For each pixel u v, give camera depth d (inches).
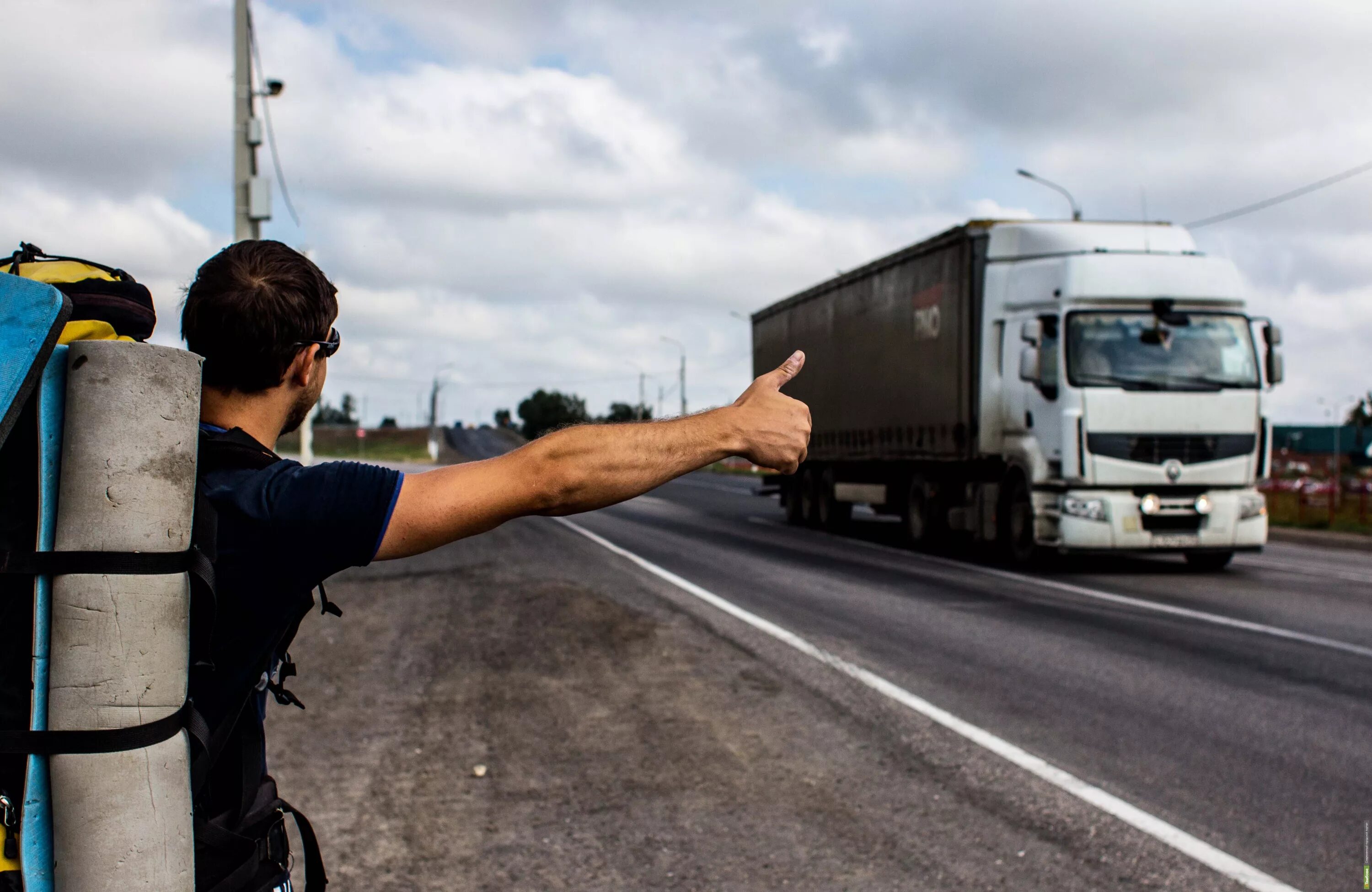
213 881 58.0
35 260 60.3
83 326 56.5
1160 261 551.2
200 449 59.2
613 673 293.0
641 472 62.1
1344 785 202.2
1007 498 604.4
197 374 55.4
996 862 163.0
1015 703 266.4
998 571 569.6
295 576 58.2
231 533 57.1
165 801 53.0
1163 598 463.8
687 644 334.6
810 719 247.3
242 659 58.4
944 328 646.5
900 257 709.9
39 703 51.7
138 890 52.1
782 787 198.5
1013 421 587.2
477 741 226.7
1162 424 538.0
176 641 53.7
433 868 159.0
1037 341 546.3
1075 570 577.3
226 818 60.6
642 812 184.1
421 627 364.5
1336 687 287.3
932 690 279.1
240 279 63.2
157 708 52.9
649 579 508.4
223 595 57.0
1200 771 210.7
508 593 440.1
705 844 169.8
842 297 822.5
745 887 153.1
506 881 154.6
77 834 51.4
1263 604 443.5
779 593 463.8
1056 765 213.6
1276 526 947.3
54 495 52.2
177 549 53.8
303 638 343.0
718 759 215.2
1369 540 818.2
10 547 51.8
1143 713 257.4
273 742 224.2
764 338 1054.4
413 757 214.5
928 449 668.1
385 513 58.4
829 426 853.8
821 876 157.2
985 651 335.9
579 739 228.8
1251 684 290.2
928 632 369.1
